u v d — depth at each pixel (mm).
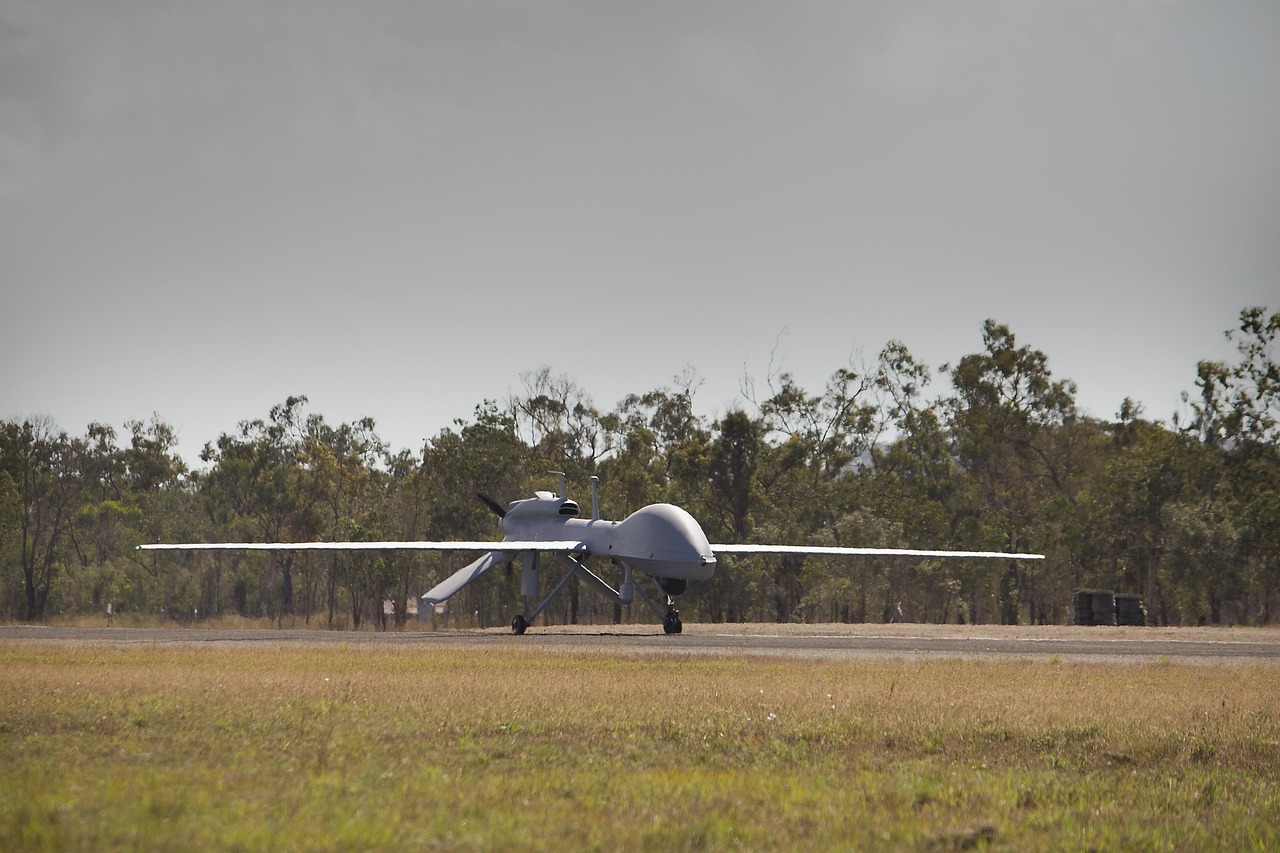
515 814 34625
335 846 29672
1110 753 49719
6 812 31938
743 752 48062
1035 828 36500
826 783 41562
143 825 30812
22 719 52531
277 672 79125
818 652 106750
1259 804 41000
